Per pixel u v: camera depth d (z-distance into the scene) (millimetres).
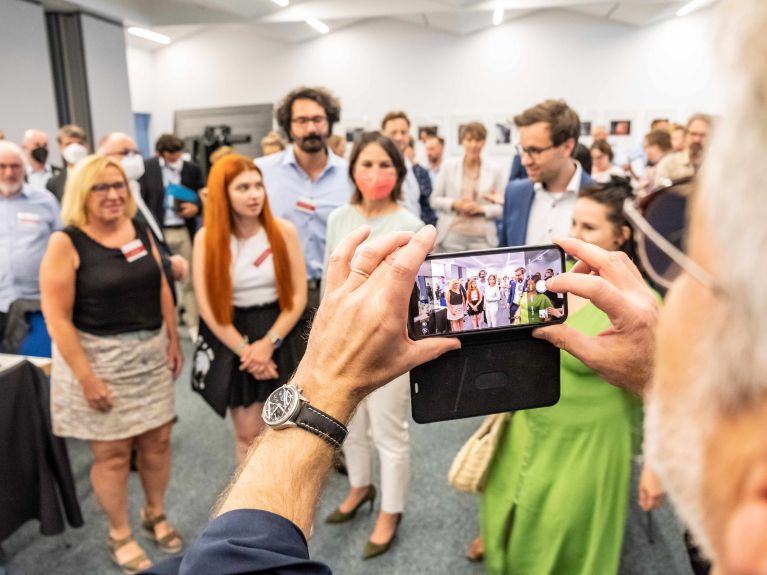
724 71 219
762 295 210
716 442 245
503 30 8305
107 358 1754
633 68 7957
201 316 1955
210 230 1871
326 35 8945
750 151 208
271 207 2539
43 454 1862
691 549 847
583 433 1332
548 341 657
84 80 6750
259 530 457
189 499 2328
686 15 7594
